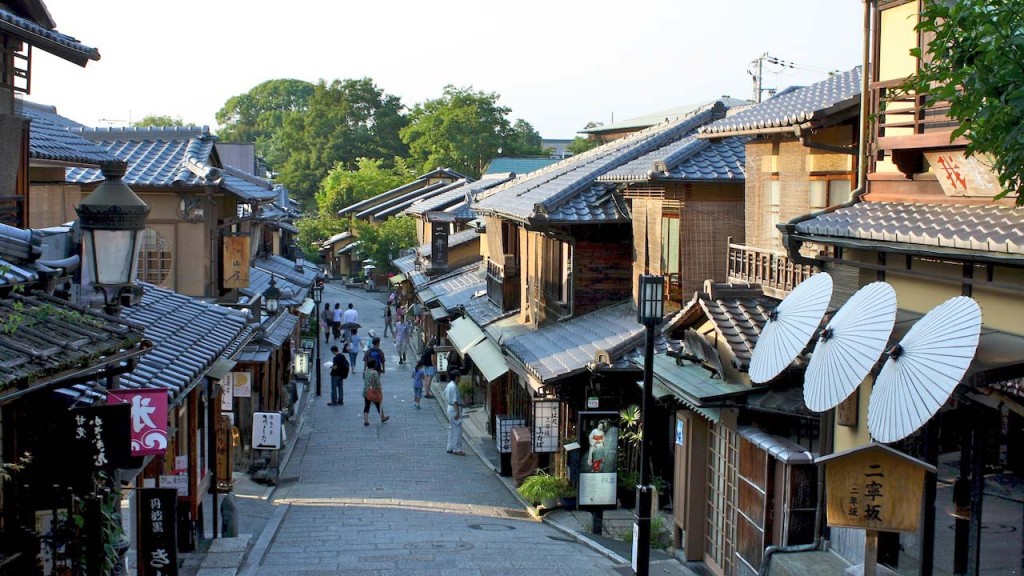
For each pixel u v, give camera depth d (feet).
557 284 71.61
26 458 23.12
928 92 26.09
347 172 264.52
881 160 36.96
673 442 53.93
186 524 44.75
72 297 30.99
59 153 49.06
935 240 28.32
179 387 33.73
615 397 55.36
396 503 61.11
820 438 36.24
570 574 42.96
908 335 25.85
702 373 42.57
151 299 47.11
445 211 128.67
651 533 49.26
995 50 23.24
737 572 40.24
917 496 24.63
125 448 25.09
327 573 42.42
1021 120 23.12
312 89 409.90
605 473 52.08
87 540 25.50
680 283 54.34
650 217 59.41
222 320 47.57
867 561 25.26
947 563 29.94
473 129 260.01
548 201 64.90
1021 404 26.35
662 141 69.82
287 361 102.47
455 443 79.51
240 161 165.58
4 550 23.88
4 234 25.57
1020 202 24.09
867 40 37.40
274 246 154.10
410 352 146.51
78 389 26.86
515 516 58.95
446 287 116.06
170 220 67.82
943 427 30.32
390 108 306.96
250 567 43.50
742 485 39.88
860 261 35.70
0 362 19.99
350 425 91.97
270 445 66.64
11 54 39.14
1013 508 27.55
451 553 46.57
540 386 60.13
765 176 48.16
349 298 214.07
